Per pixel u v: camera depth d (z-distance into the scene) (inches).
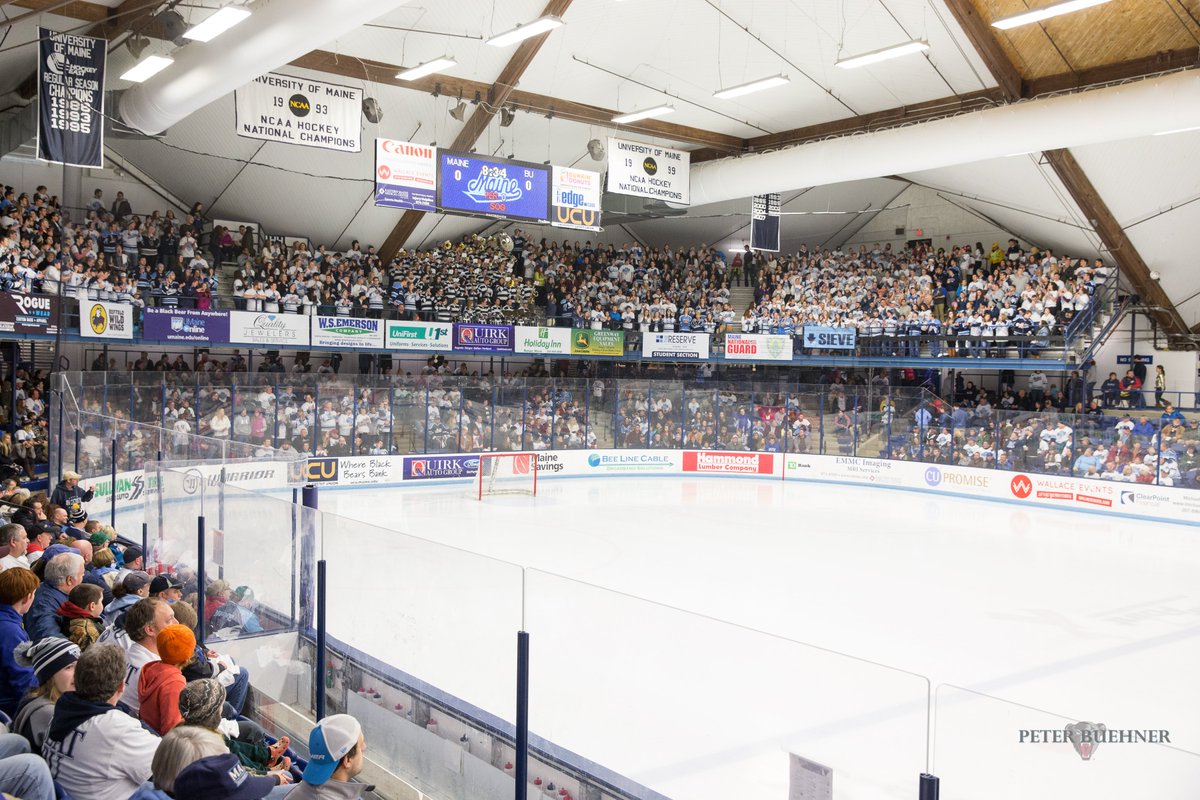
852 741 162.9
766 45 887.7
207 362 1123.9
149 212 1136.2
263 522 308.5
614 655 206.4
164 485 383.9
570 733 214.4
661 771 191.8
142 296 953.5
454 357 1371.8
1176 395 1156.5
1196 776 134.0
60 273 827.4
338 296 1122.7
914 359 1195.3
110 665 182.4
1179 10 738.2
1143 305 1173.7
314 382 953.5
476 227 1386.6
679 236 1589.6
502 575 229.5
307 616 292.5
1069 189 1007.0
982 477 1029.2
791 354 1233.4
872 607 548.4
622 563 650.2
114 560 398.6
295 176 1125.1
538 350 1199.6
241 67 671.1
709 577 614.2
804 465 1162.0
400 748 258.7
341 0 585.9
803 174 1066.1
